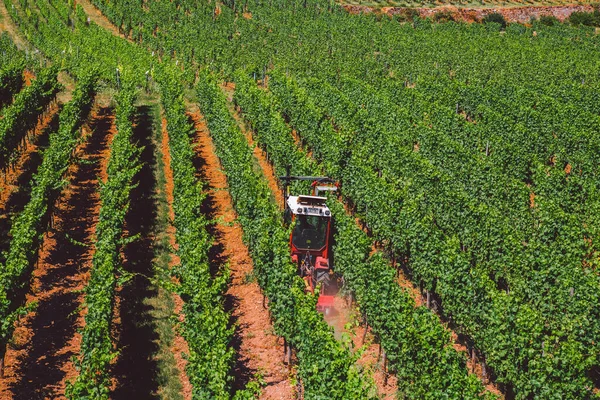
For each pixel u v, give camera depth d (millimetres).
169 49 65375
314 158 38625
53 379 19688
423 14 92125
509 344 18391
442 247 22969
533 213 28984
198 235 24969
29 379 19625
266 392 19422
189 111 49156
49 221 28750
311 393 17281
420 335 17734
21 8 81938
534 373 17469
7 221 29391
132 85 46406
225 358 17734
